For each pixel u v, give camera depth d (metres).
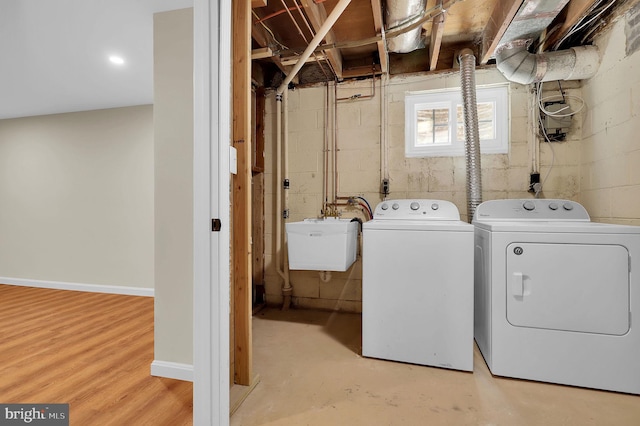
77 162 3.64
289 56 2.62
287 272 2.92
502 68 2.21
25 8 1.83
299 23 2.35
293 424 1.33
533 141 2.44
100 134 3.56
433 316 1.82
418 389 1.59
